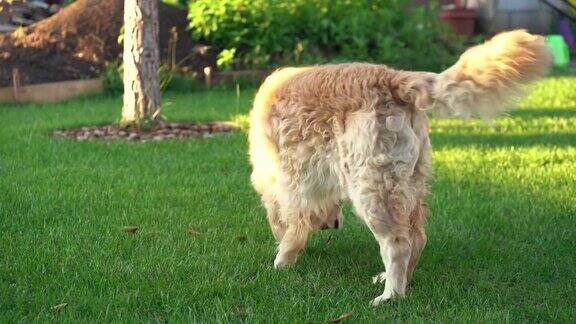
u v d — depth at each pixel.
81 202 7.58
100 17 17.44
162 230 6.79
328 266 6.10
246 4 17.98
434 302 5.28
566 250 6.43
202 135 11.31
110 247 6.26
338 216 6.07
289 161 5.62
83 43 17.14
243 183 8.49
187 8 18.84
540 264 6.05
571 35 21.97
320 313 5.04
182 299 5.19
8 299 5.14
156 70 11.67
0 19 18.75
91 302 5.11
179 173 8.88
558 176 8.88
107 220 7.02
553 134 11.45
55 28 17.28
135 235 6.61
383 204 5.15
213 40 18.00
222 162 9.52
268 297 5.32
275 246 6.50
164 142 10.66
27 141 10.59
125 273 5.67
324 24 18.33
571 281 5.71
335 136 5.29
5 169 8.95
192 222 7.05
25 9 19.48
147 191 8.08
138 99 11.60
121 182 8.40
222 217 7.23
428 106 5.09
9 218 6.99
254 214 7.36
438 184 8.55
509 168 9.34
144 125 11.52
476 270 5.97
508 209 7.58
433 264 6.09
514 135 11.40
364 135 5.11
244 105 14.25
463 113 5.07
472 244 6.55
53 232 6.61
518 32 4.94
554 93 15.30
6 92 15.11
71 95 15.78
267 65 17.91
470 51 5.03
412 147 5.16
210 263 5.98
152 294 5.30
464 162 9.63
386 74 5.22
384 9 19.09
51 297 5.17
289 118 5.56
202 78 17.20
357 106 5.18
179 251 6.25
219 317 4.90
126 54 11.59
